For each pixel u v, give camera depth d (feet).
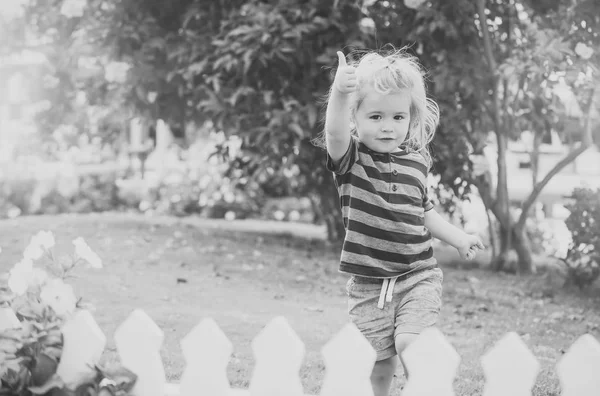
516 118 27.63
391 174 10.43
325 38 25.91
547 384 12.85
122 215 37.83
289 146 26.48
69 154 36.22
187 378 9.02
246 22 26.22
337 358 8.58
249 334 15.84
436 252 32.40
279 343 8.75
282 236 33.42
